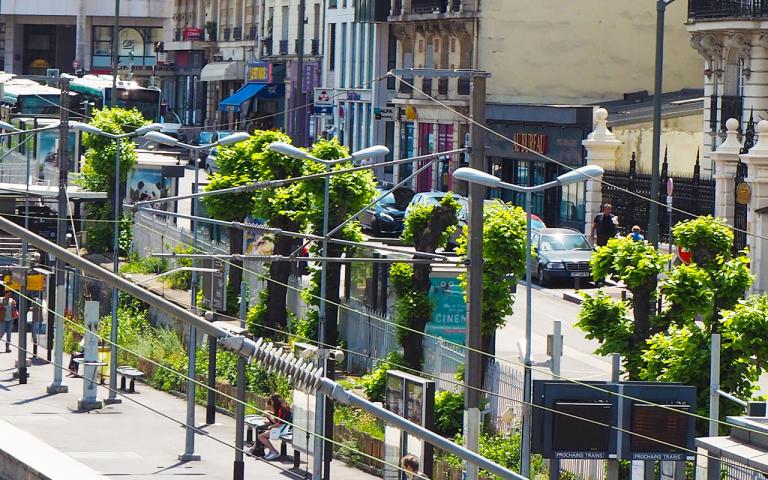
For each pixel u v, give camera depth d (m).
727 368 45.06
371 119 146.38
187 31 196.50
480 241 44.34
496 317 56.28
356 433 50.28
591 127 106.75
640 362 47.31
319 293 66.31
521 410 49.53
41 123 111.31
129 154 96.88
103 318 72.19
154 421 52.78
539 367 56.53
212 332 23.02
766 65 86.75
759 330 44.06
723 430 44.22
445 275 59.88
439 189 132.00
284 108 169.62
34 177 108.50
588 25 119.81
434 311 59.78
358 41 149.38
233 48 186.75
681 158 98.38
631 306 48.94
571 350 66.88
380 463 48.28
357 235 66.75
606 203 96.50
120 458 45.56
